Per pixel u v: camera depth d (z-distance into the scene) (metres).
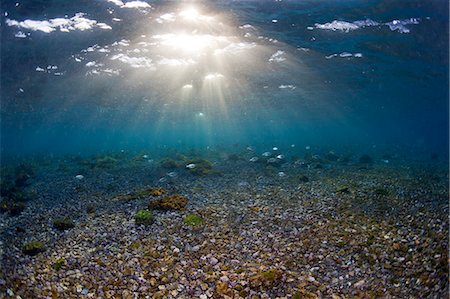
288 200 14.54
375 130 116.00
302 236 10.58
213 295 7.64
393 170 23.05
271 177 19.95
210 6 17.17
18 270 8.72
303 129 103.31
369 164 26.48
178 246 10.04
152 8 17.14
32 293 7.63
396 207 13.08
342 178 19.45
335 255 9.34
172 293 7.76
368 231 10.70
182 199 13.75
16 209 13.97
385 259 8.94
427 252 8.94
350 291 7.78
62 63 23.62
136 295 7.72
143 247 10.02
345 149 47.28
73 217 13.02
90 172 23.31
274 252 9.61
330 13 18.69
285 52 24.06
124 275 8.52
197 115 55.72
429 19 20.05
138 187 17.81
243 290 7.76
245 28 19.94
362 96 43.47
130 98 37.72
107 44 21.23
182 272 8.59
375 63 27.83
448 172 23.22
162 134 110.06
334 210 12.90
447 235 9.83
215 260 9.17
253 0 16.88
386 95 43.88
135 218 11.94
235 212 12.90
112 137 109.38
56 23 18.02
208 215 12.52
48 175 22.95
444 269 7.87
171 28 19.47
